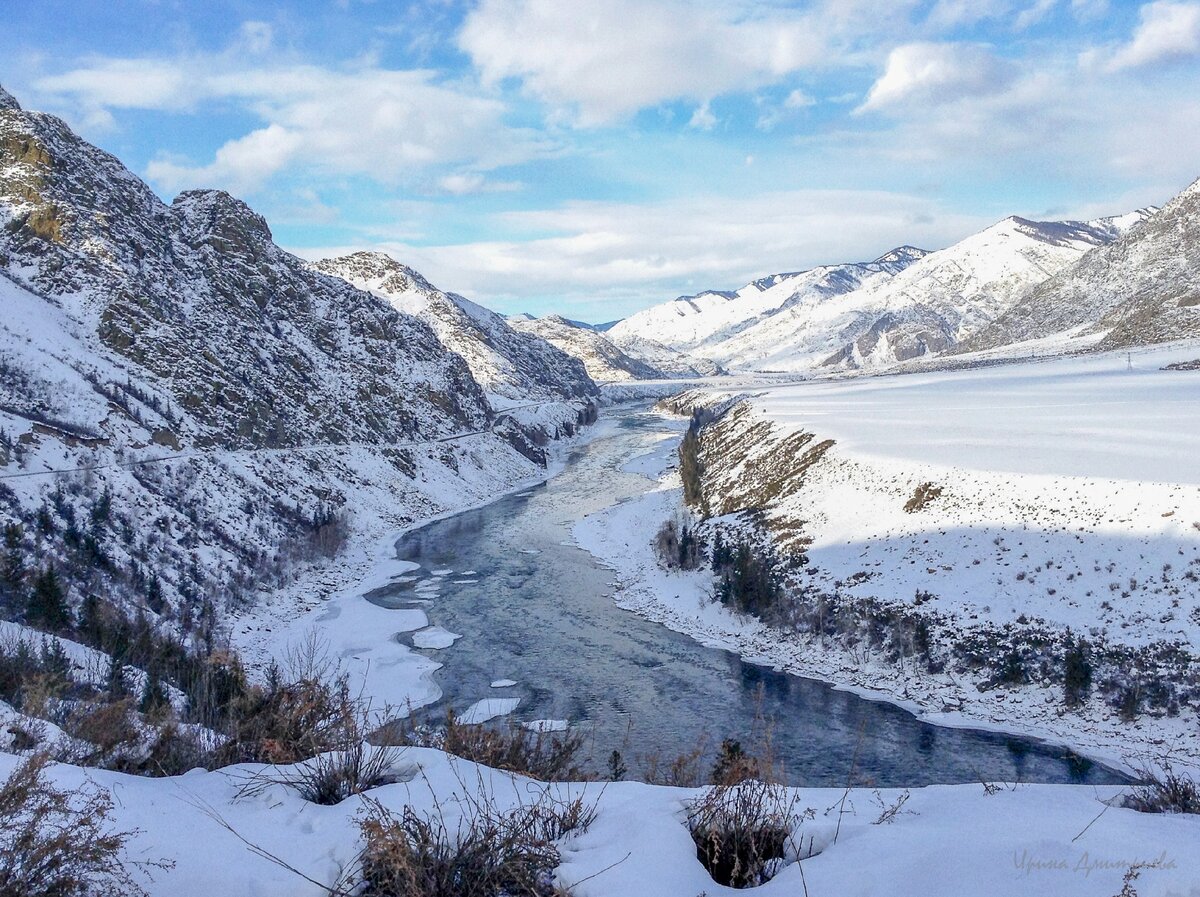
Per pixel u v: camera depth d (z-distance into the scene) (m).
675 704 29.47
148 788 6.85
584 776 9.43
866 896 4.81
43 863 5.07
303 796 6.89
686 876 5.26
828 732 26.98
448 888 5.20
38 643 22.19
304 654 34.16
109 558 37.19
